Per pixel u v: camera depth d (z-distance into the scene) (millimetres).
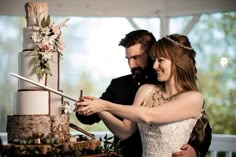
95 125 5152
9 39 5246
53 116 2029
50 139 1884
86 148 1940
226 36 4777
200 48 4895
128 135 2396
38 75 2088
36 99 2057
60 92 2045
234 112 4727
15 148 1806
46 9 2164
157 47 2219
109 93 2703
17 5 4742
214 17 4828
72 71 5191
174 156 2145
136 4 4695
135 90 2635
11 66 5238
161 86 2326
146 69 2533
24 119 2012
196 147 2318
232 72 4742
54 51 2129
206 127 2561
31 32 2104
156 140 2215
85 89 5223
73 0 4688
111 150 2096
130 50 2516
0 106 5156
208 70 4855
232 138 4238
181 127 2195
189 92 2215
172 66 2217
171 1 4625
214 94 4824
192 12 4574
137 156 2525
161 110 2115
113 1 4711
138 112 2078
